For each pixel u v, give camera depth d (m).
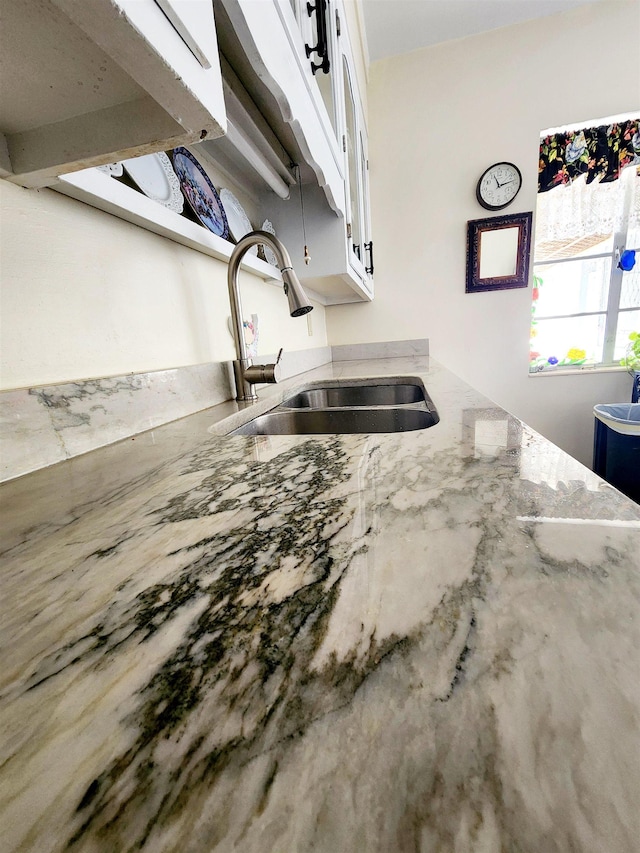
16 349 0.47
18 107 0.38
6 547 0.29
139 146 0.41
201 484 0.40
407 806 0.12
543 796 0.12
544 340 2.48
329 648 0.17
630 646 0.16
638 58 1.94
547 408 2.36
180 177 0.79
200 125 0.37
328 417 0.96
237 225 1.06
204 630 0.19
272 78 0.58
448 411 0.66
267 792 0.12
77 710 0.16
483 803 0.12
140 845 0.11
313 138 0.82
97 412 0.55
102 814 0.12
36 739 0.15
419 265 2.30
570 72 2.00
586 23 1.95
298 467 0.43
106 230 0.60
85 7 0.23
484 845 0.11
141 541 0.29
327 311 2.46
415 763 0.13
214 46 0.35
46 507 0.36
